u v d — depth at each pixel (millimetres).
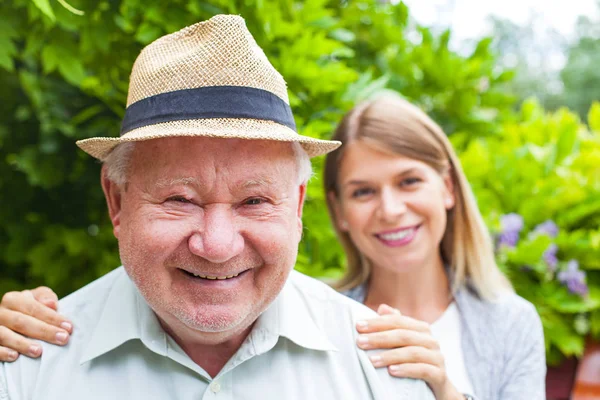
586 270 3166
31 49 1977
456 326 2252
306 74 2139
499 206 3297
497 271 2420
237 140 1241
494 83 3186
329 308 1585
